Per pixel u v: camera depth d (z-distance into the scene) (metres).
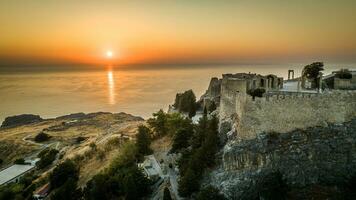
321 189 67.75
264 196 68.38
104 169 119.12
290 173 71.38
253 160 75.56
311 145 72.81
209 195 72.75
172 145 118.94
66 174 123.75
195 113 152.50
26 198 121.44
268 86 95.69
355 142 70.50
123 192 95.25
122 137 169.12
